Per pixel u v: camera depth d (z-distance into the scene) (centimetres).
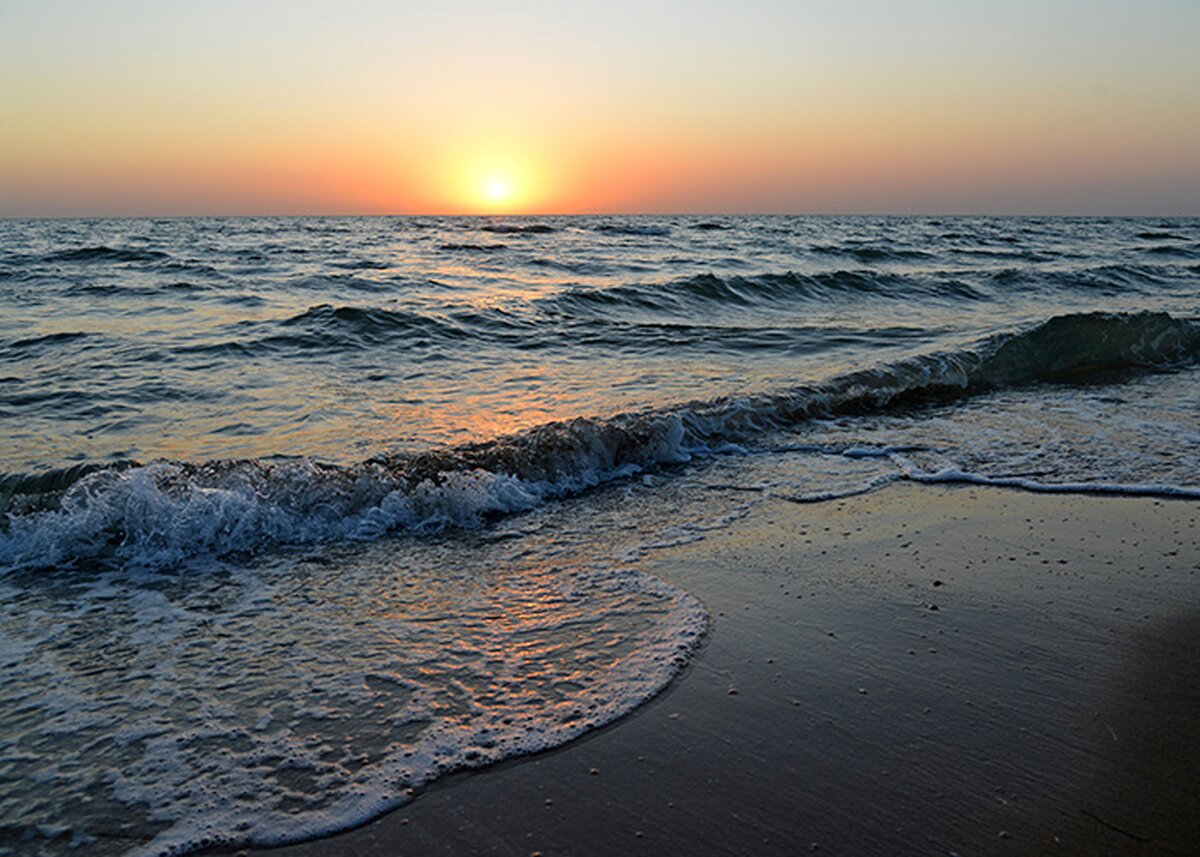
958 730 276
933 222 8162
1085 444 637
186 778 256
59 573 408
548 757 264
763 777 253
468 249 2998
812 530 468
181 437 623
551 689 303
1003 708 289
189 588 393
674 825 233
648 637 342
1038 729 277
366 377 848
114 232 4925
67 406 710
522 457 544
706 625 352
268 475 484
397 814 239
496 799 245
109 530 437
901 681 307
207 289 1597
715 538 456
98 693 302
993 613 363
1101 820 234
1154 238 4638
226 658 328
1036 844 225
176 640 342
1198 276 1978
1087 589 388
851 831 230
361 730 279
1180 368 939
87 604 376
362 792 248
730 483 556
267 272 1984
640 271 2105
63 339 1027
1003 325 1200
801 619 357
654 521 484
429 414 698
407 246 3216
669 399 749
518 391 788
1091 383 866
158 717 287
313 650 334
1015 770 256
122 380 809
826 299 1538
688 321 1298
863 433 677
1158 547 441
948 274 1947
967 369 863
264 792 249
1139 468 577
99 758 265
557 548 443
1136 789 247
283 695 301
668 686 304
